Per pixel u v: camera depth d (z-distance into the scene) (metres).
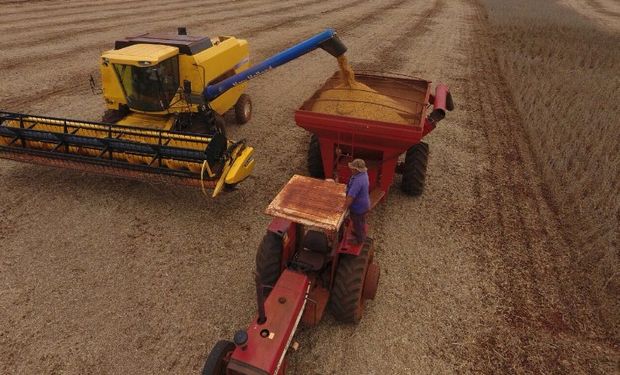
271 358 3.65
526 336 5.25
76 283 5.69
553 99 12.87
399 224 7.27
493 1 38.84
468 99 13.48
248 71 8.05
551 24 27.09
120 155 7.45
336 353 4.91
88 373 4.54
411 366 4.80
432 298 5.76
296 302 4.25
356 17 28.19
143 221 7.05
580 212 7.55
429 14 31.22
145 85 8.20
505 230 7.22
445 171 9.06
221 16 25.66
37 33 19.30
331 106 7.32
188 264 6.14
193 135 6.97
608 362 4.95
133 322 5.16
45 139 7.56
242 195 7.93
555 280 6.14
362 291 5.16
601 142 9.64
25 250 6.23
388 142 6.57
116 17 23.81
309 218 4.61
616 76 15.81
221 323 5.21
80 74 14.24
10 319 5.10
